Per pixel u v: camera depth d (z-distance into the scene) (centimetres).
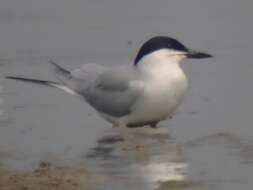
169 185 1096
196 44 1981
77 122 1450
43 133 1380
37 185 1091
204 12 2286
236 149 1256
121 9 2350
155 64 1399
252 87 1620
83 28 2172
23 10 2372
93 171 1160
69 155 1256
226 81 1670
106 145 1312
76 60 1877
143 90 1388
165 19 2227
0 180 1111
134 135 1372
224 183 1102
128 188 1084
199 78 1694
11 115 1486
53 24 2225
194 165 1186
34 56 1920
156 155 1242
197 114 1477
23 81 1647
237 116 1451
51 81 1592
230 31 2089
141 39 2045
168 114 1407
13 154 1266
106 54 1923
